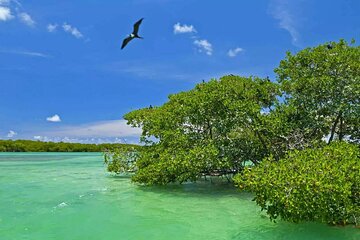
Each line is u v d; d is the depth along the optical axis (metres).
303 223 12.52
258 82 19.00
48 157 66.38
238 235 11.46
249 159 18.95
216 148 17.73
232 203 16.31
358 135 18.47
